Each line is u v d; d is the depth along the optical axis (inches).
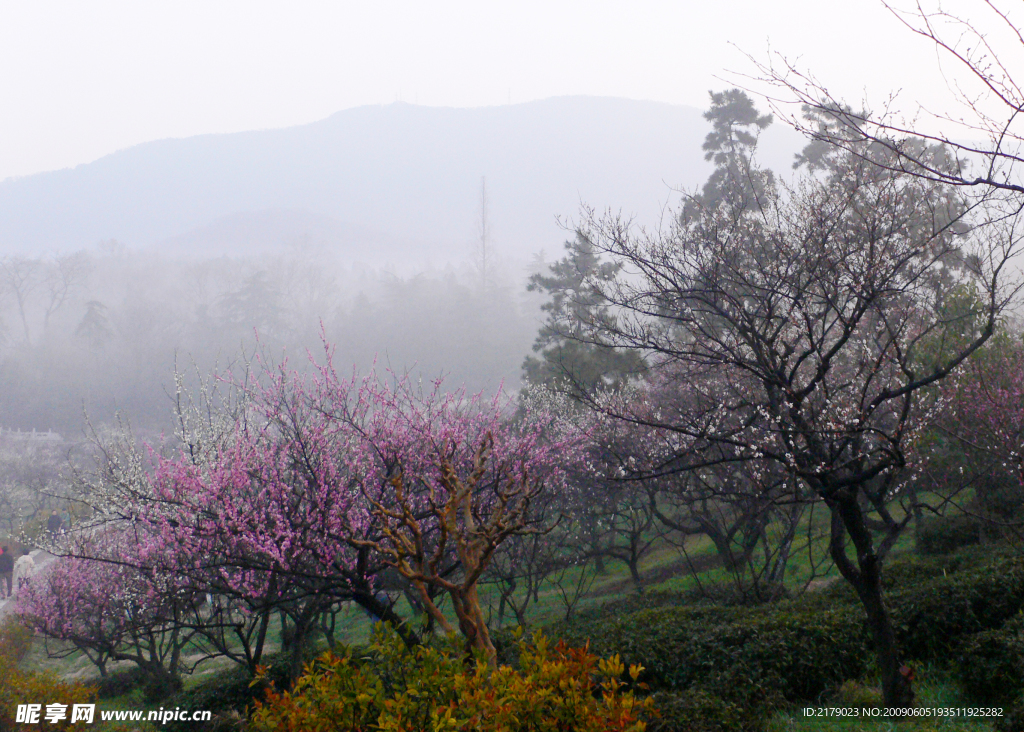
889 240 357.1
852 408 335.0
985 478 536.4
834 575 662.5
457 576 566.9
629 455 577.6
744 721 320.2
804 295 369.7
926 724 297.6
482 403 547.5
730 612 465.7
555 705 189.8
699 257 405.7
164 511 450.3
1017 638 327.9
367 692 200.2
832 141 257.6
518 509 241.6
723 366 404.2
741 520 547.8
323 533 407.2
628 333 404.2
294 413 441.4
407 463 443.5
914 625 401.4
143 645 679.7
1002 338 544.7
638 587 723.4
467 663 219.1
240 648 783.1
